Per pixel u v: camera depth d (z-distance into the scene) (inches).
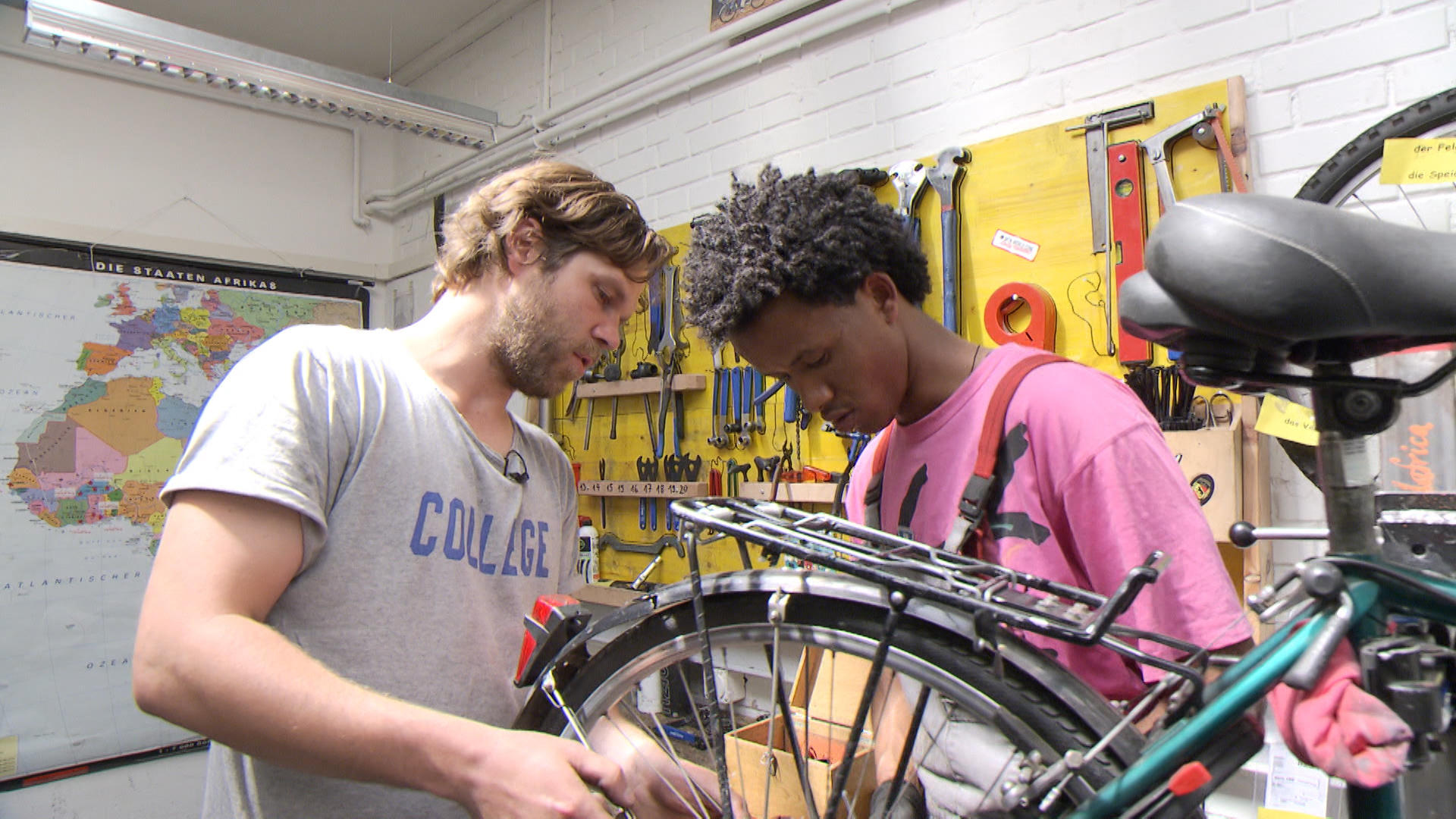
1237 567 64.2
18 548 115.5
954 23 84.2
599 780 25.0
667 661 27.1
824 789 28.8
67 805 116.3
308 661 28.2
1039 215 76.1
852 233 32.4
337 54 153.5
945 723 24.6
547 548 42.4
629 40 116.6
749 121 101.0
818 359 33.3
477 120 119.3
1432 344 19.0
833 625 24.2
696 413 103.6
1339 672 19.7
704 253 33.9
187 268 133.6
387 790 35.5
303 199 153.1
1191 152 69.0
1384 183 55.2
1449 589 19.3
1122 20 73.9
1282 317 18.0
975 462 33.3
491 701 38.3
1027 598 22.8
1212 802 62.1
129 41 89.7
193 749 126.2
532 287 39.8
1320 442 21.1
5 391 116.1
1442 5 60.5
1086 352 72.9
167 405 128.9
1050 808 21.3
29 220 121.0
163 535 30.9
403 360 39.0
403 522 36.0
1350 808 21.3
